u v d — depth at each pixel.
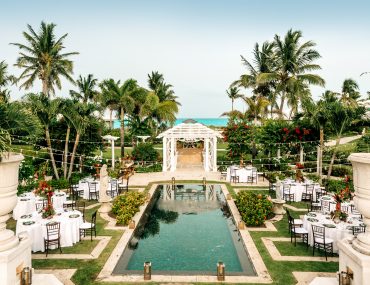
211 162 27.72
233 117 30.91
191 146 45.75
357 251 5.21
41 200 13.72
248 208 13.11
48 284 6.09
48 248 10.16
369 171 4.84
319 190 16.45
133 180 22.42
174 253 10.19
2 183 5.18
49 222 10.15
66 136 19.94
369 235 5.22
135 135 35.78
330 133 21.23
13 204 5.40
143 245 10.89
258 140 24.12
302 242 10.80
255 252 9.95
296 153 25.12
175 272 8.70
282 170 23.98
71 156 21.23
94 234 11.62
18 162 5.39
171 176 23.80
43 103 17.97
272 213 14.18
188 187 20.52
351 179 18.55
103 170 14.46
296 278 8.19
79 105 18.97
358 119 18.92
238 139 25.81
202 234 12.02
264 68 33.69
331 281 6.15
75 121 19.06
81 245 10.55
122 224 12.80
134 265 9.28
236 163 26.25
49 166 21.97
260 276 8.32
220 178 22.91
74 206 14.64
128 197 14.57
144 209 15.11
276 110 34.16
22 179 18.33
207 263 9.42
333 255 9.66
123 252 10.07
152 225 13.09
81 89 32.09
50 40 33.72
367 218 5.13
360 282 4.97
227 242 11.17
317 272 8.53
